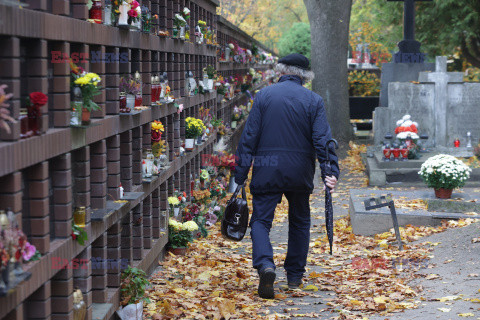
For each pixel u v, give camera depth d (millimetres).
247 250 12562
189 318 7695
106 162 7473
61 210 5609
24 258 4590
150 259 9539
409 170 20359
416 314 7410
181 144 12977
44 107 5102
